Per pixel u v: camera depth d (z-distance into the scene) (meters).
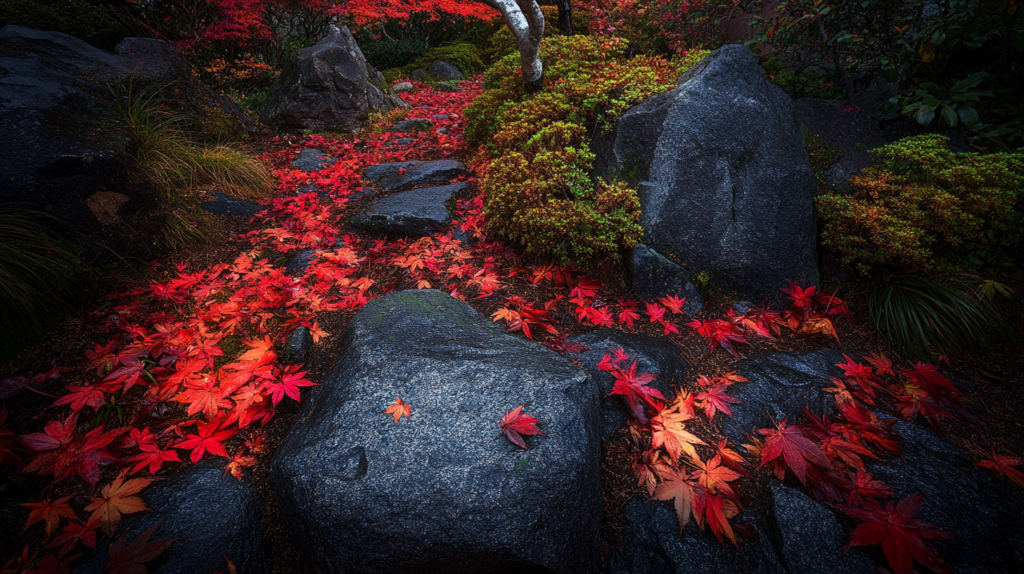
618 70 4.07
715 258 2.94
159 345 2.39
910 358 2.57
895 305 2.73
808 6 3.78
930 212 2.83
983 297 2.73
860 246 2.91
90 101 3.63
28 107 3.00
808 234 3.00
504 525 1.46
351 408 1.79
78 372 2.23
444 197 4.11
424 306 2.47
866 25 3.69
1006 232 2.90
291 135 6.29
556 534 1.51
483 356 2.03
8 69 3.50
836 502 1.74
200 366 2.29
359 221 3.93
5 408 2.00
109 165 2.94
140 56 4.89
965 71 3.68
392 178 4.81
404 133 6.54
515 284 3.11
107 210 2.96
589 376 2.03
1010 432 2.15
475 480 1.52
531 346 2.20
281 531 1.74
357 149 5.97
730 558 1.62
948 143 3.49
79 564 1.50
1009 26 3.14
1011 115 3.44
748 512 1.76
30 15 6.02
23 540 1.59
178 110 5.00
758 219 2.94
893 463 1.92
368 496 1.50
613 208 3.06
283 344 2.56
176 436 2.00
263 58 9.77
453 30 15.87
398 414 1.73
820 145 3.61
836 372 2.41
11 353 2.25
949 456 1.96
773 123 3.06
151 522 1.63
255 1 8.04
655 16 7.21
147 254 3.16
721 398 2.20
